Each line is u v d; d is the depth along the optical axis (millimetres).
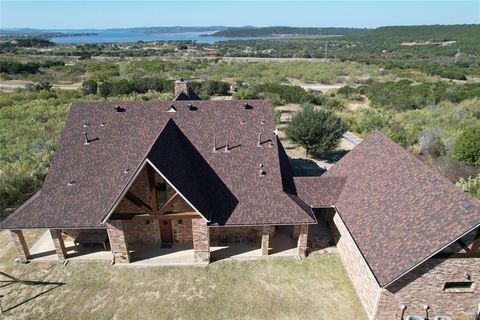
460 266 15727
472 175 30922
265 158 23094
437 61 144250
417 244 15719
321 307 18266
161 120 24891
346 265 20906
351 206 21297
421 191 18016
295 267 21094
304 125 36938
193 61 140625
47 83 84562
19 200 28297
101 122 24672
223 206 20953
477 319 17047
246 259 21656
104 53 187375
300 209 20969
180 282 19859
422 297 16484
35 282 19891
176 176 19328
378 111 57938
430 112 55875
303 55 181375
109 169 22344
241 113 25422
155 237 22656
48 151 36031
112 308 18219
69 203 20891
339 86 93812
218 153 23266
